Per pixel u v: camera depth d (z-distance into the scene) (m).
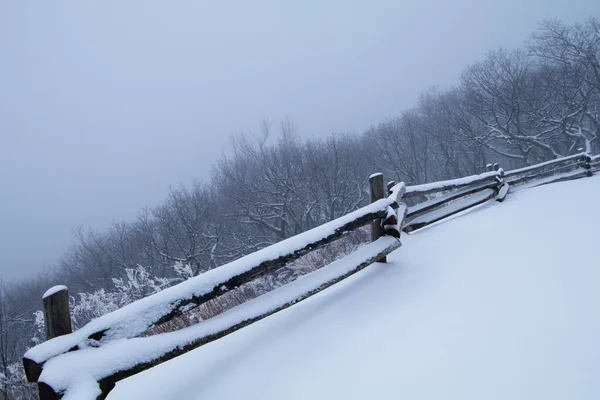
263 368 2.10
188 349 2.02
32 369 1.69
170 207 26.25
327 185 23.98
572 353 1.69
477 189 6.91
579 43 26.16
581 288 2.30
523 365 1.68
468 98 30.42
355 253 3.21
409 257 3.75
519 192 7.80
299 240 2.64
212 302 5.58
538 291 2.38
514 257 3.15
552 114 27.22
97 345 1.78
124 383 2.19
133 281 9.92
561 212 4.59
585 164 10.66
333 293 3.04
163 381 2.14
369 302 2.76
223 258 25.53
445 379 1.69
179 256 24.05
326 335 2.36
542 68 28.06
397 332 2.22
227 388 1.97
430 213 5.83
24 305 28.41
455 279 2.88
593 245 3.07
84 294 9.23
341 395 1.74
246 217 26.42
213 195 27.95
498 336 1.95
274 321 2.68
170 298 2.03
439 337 2.06
